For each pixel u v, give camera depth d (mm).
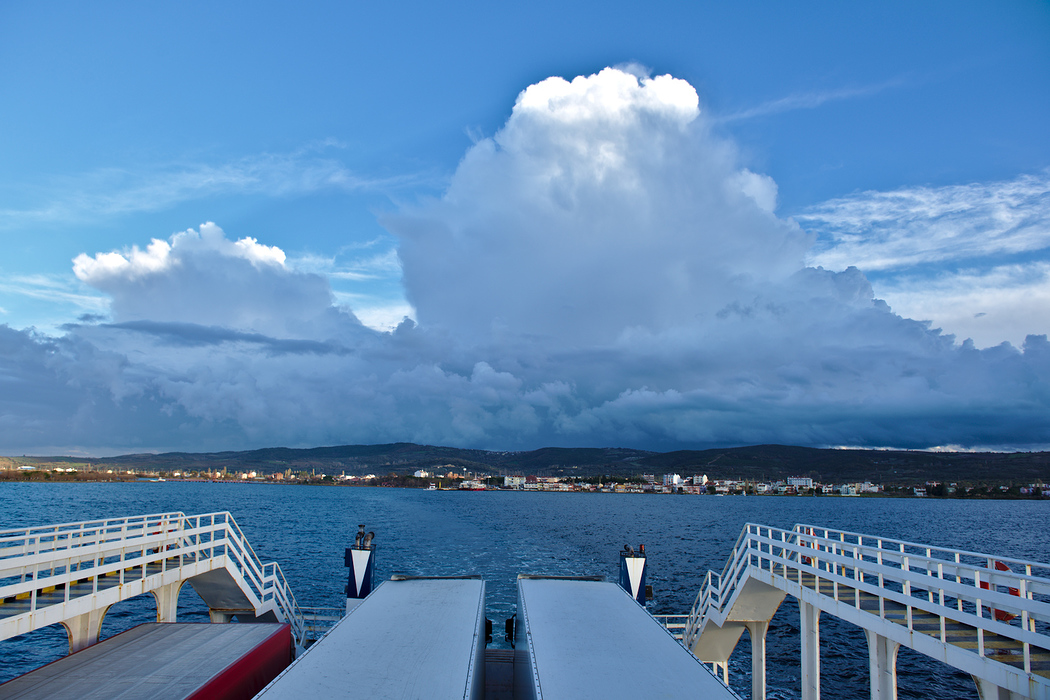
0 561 15359
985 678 12688
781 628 52719
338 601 54156
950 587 13852
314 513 180625
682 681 11711
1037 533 168750
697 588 65812
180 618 46812
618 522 173250
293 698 10680
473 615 16375
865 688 38500
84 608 18141
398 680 11594
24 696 13328
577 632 14953
